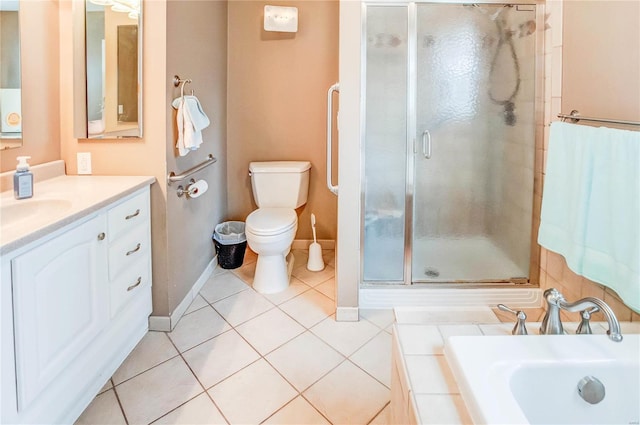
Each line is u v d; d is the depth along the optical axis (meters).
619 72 1.67
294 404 1.67
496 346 1.19
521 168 2.46
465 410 1.01
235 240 3.10
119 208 1.81
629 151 1.44
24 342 1.22
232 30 3.42
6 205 1.55
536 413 1.14
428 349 1.27
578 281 2.09
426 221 2.49
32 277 1.25
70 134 2.16
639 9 1.55
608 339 1.22
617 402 1.15
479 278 2.54
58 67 2.13
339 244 2.32
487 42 2.37
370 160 2.43
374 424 1.56
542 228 2.00
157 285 2.21
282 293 2.74
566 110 2.12
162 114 2.12
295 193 3.25
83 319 1.54
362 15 2.33
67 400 1.46
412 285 2.52
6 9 1.80
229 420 1.58
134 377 1.83
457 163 2.45
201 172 2.80
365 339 2.16
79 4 2.09
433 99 2.40
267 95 3.50
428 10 2.34
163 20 2.08
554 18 2.25
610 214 1.54
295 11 3.29
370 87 2.38
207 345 2.09
